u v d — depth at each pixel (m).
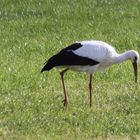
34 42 22.03
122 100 15.91
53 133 13.30
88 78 17.70
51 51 20.83
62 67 15.28
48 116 14.40
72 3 28.97
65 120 14.23
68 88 16.89
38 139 12.85
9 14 26.89
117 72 18.33
